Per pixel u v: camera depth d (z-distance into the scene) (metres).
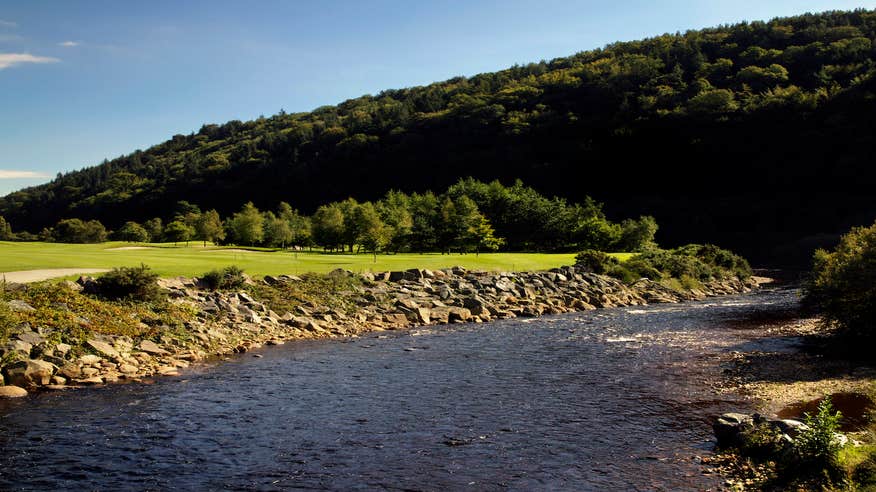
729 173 164.12
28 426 19.25
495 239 91.12
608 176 181.00
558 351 32.06
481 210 119.19
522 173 190.50
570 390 23.61
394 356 30.89
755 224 144.00
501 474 15.32
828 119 159.62
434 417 20.22
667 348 32.56
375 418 20.16
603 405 21.45
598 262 70.75
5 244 87.44
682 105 190.25
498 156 198.88
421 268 59.38
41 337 26.86
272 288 44.62
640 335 37.31
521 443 17.58
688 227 149.50
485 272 61.25
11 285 31.98
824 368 26.45
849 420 18.91
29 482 14.93
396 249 95.00
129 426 19.34
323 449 17.25
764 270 103.12
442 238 93.19
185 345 31.22
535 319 46.25
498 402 21.98
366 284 49.94
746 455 15.93
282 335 36.44
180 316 34.50
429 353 31.69
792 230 137.88
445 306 46.78
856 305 30.12
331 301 44.34
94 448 17.34
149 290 34.78
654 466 15.66
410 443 17.69
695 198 163.50
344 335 37.94
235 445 17.61
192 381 25.36
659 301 59.75
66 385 24.25
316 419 20.08
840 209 138.25
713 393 22.86
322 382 25.19
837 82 180.00
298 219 127.19
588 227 112.38
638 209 163.25
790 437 15.57
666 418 19.81
